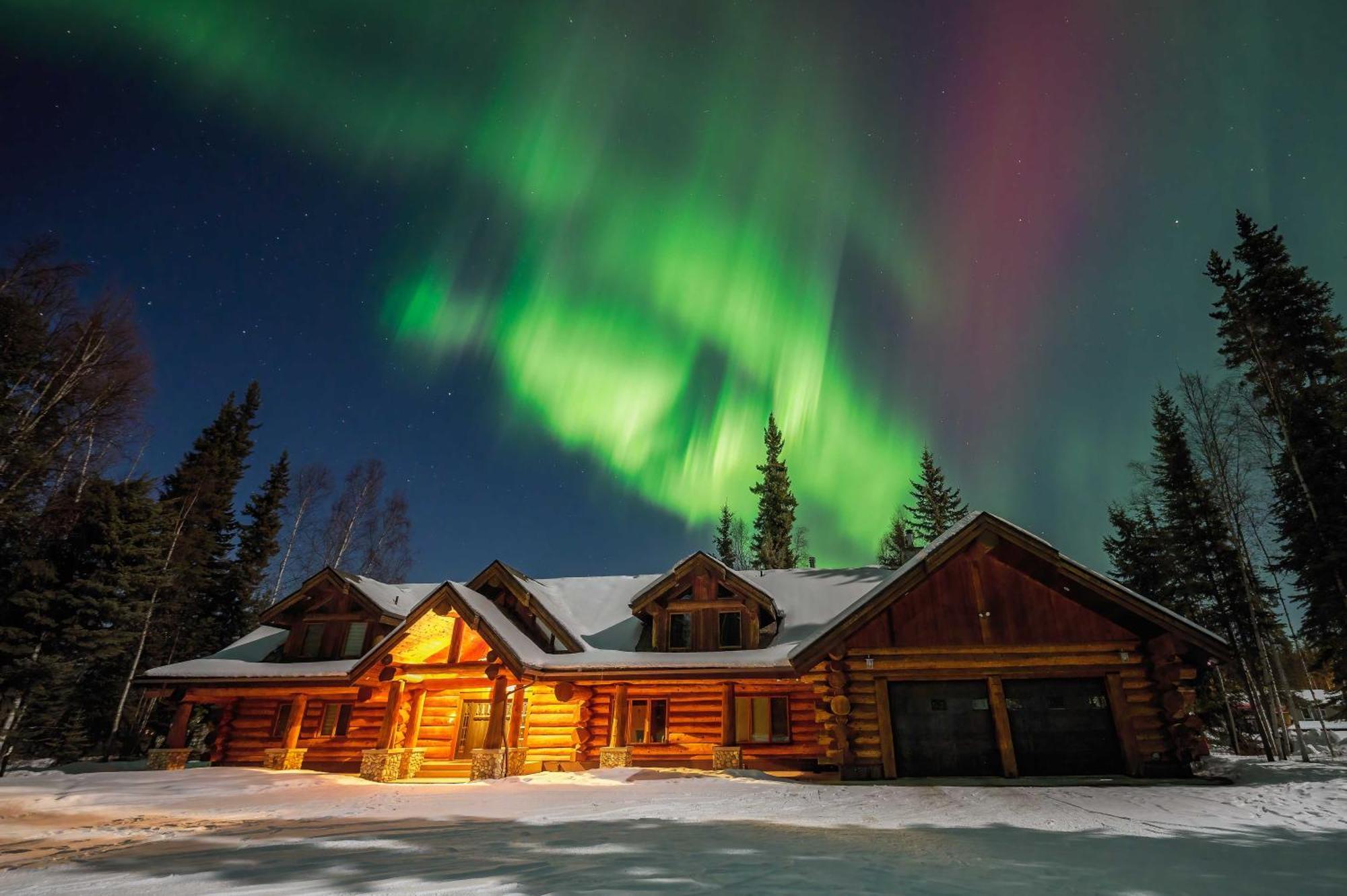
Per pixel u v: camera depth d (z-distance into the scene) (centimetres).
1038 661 1520
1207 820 882
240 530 3869
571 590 2447
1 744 2147
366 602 2162
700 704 1898
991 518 1577
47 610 2327
